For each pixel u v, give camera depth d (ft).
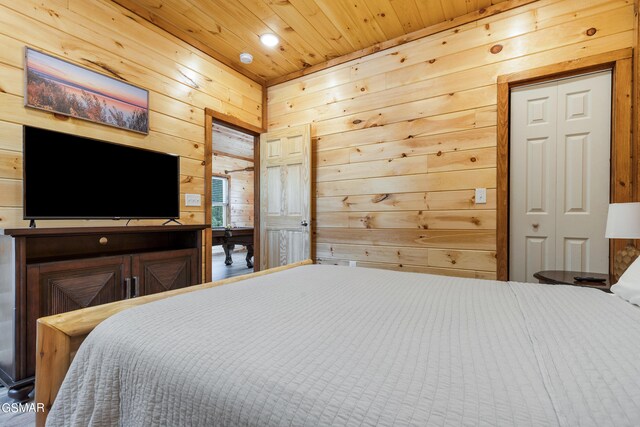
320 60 10.64
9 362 5.02
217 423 1.82
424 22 8.66
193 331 2.46
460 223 8.38
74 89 6.82
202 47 9.68
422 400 1.55
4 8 5.90
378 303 3.32
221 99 10.33
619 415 1.41
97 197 6.76
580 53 7.02
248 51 10.13
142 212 7.61
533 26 7.52
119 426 2.29
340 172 10.41
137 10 8.01
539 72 7.38
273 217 11.57
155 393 2.11
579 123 7.17
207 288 4.01
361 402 1.57
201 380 1.96
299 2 7.88
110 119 7.42
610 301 3.33
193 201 9.36
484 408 1.48
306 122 11.15
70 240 6.60
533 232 7.63
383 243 9.57
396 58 9.41
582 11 7.02
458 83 8.45
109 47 7.46
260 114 11.85
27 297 5.03
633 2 6.57
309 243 10.57
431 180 8.81
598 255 6.95
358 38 9.41
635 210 5.18
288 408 1.65
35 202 5.80
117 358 2.38
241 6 8.05
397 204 9.34
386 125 9.56
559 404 1.49
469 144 8.27
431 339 2.32
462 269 8.34
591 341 2.22
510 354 2.04
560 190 7.36
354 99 10.17
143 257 6.86
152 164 7.88
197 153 9.52
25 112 6.14
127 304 3.36
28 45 6.18
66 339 2.81
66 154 6.29
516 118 7.84
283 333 2.43
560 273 6.55
